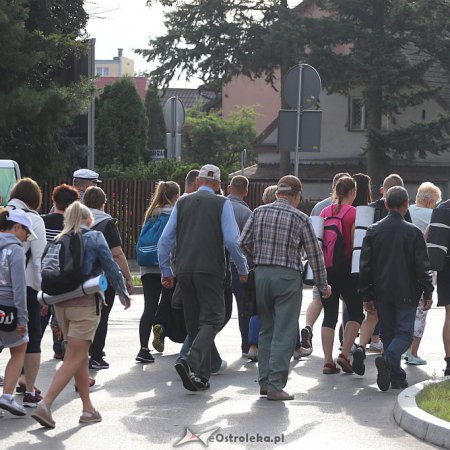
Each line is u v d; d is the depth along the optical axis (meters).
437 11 67.50
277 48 68.69
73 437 14.30
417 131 69.25
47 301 14.91
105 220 19.36
